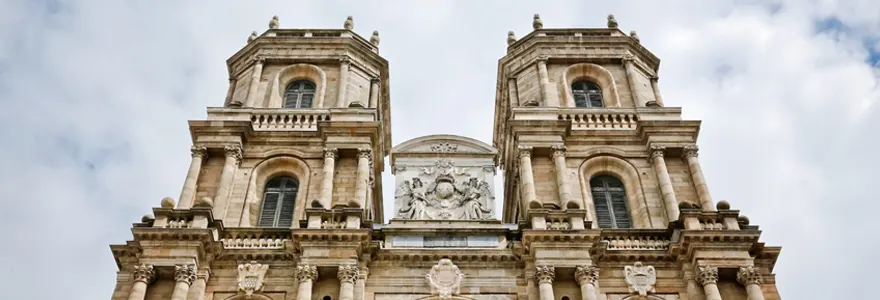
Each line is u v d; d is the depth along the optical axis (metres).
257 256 35.22
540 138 41.34
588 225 36.00
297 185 40.56
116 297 33.69
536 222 35.81
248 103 44.19
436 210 39.00
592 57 47.91
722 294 34.12
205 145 40.38
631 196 39.91
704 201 38.28
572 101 45.50
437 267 34.81
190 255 33.94
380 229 36.66
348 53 48.03
